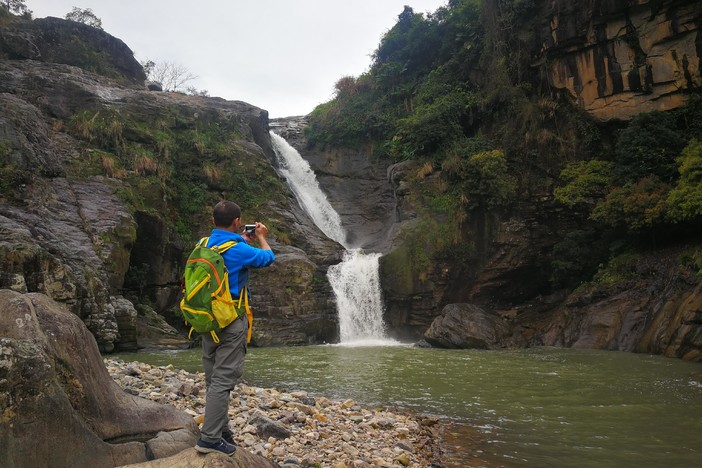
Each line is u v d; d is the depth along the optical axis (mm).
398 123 36531
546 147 27656
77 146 24500
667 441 7453
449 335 21453
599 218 23797
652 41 25281
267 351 20000
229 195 29688
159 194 24891
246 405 7855
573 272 25219
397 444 6898
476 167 27188
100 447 3545
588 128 27391
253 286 24344
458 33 34156
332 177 39906
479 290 26828
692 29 24281
